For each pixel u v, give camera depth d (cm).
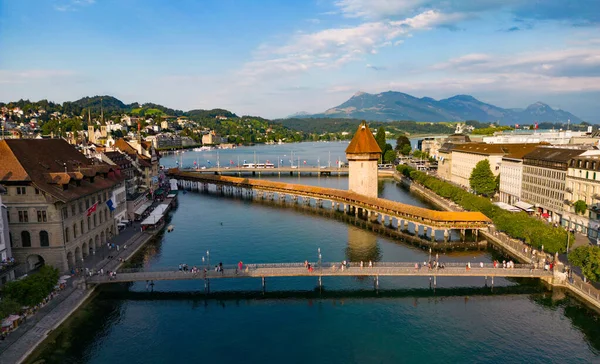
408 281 7956
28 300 5928
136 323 6412
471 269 7569
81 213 8388
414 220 11156
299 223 12688
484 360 5472
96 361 5438
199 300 7219
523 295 7294
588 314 6588
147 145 17512
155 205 14438
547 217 11456
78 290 7000
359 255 9450
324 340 5966
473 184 15088
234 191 19612
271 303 7125
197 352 5672
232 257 9312
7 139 7850
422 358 5528
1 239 6675
